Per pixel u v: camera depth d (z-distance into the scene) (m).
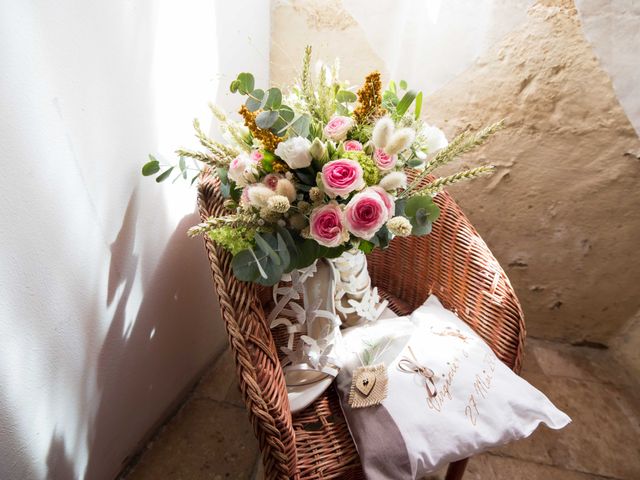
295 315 0.73
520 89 0.99
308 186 0.65
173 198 0.87
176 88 0.80
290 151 0.58
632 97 0.90
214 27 0.87
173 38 0.75
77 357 0.68
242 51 1.00
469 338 0.79
